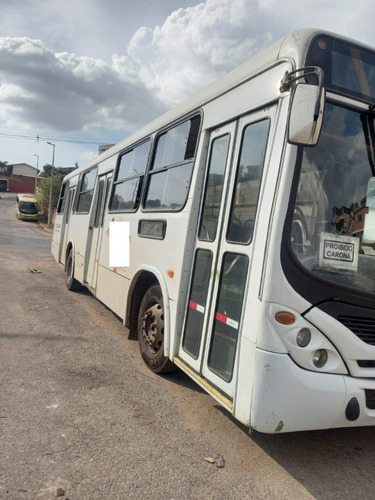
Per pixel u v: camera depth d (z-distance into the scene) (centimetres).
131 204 557
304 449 331
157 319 446
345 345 276
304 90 246
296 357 267
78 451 301
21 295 809
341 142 291
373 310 287
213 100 382
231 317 308
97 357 503
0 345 510
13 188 9169
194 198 383
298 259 271
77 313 712
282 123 281
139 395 404
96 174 779
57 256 1135
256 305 272
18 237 2456
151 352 462
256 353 267
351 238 291
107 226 645
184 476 281
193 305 369
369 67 305
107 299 611
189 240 384
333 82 287
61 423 338
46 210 4478
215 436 338
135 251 510
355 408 275
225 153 352
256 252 282
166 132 483
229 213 328
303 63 277
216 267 335
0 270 1091
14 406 359
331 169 287
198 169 384
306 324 268
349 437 358
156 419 359
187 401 399
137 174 553
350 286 282
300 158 274
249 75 329
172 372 466
